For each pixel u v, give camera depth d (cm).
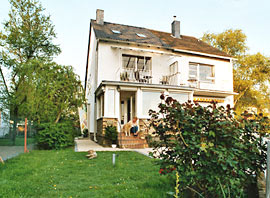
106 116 1175
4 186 397
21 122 1066
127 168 587
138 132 1180
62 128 1084
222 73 1758
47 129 1048
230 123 298
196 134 305
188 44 1802
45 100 1123
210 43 2611
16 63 1334
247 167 310
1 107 1188
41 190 392
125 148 1077
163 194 360
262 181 352
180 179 307
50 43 1588
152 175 505
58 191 390
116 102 1200
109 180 471
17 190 382
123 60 1549
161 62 1563
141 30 1836
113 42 1446
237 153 293
